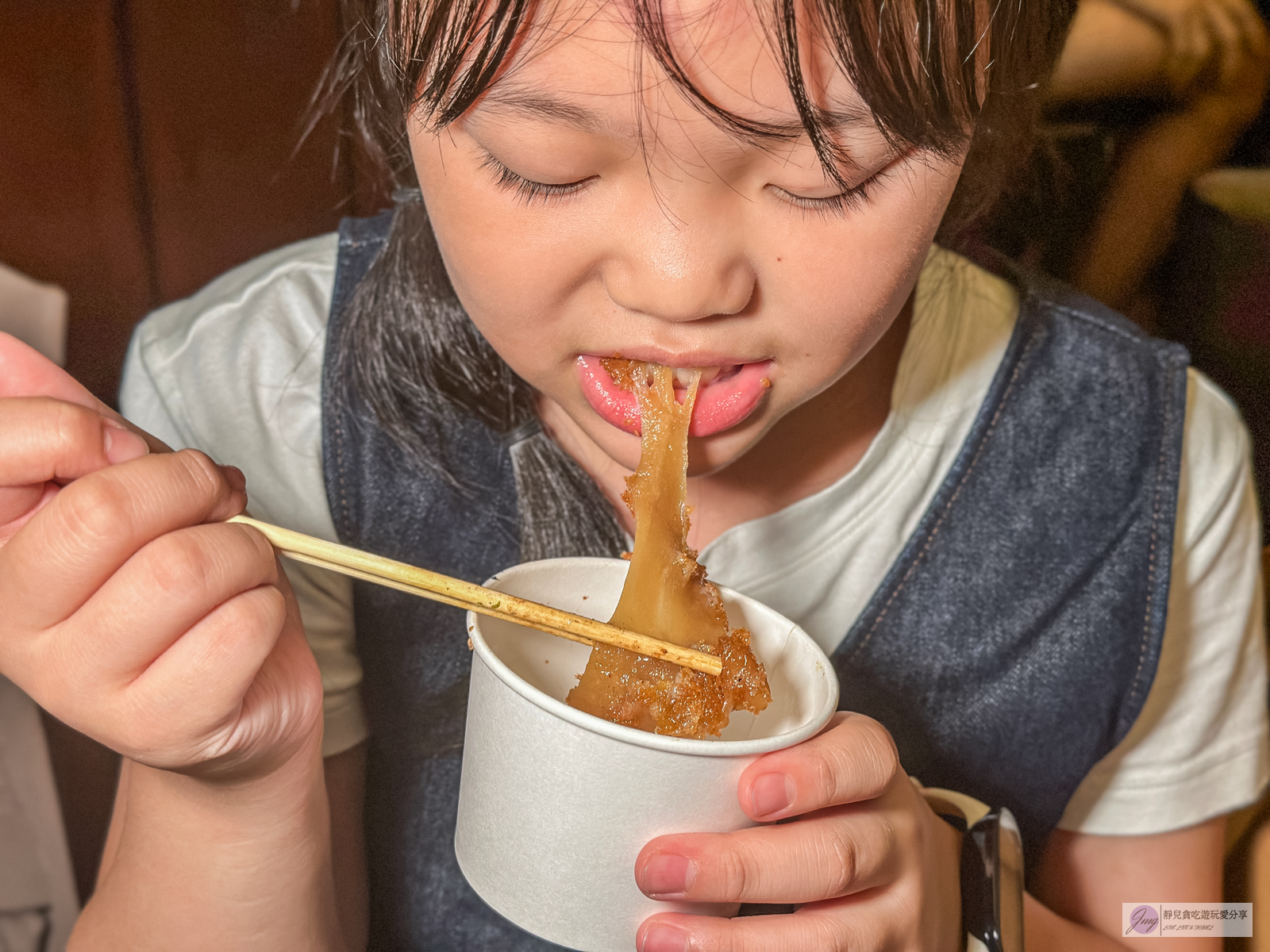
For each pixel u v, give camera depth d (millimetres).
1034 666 412
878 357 376
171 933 288
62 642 219
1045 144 551
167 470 223
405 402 387
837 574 396
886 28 213
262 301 414
